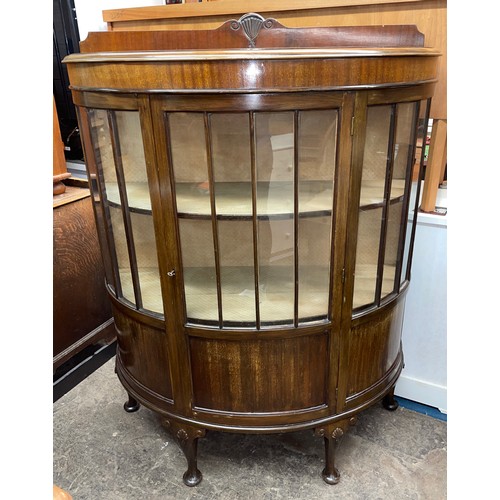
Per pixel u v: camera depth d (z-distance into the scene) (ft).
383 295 3.72
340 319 3.39
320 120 2.82
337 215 3.04
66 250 5.19
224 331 3.36
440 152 4.03
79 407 5.11
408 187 3.43
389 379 4.08
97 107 3.04
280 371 3.52
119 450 4.54
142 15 4.47
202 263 3.34
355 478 4.17
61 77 5.72
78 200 5.29
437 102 3.88
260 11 4.03
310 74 2.62
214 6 4.17
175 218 3.10
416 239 4.38
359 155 2.89
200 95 2.69
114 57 2.76
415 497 3.97
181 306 3.38
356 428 4.75
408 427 4.76
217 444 4.59
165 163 2.92
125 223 3.37
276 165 2.97
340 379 3.63
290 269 3.32
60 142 5.18
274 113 2.74
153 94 2.74
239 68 2.60
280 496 4.02
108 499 4.02
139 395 4.09
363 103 2.76
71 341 5.45
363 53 2.64
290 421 3.71
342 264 3.20
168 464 4.38
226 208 3.08
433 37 3.65
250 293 3.48
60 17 5.32
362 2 3.70
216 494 4.05
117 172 3.18
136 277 3.56
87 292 5.58
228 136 2.88
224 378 3.58
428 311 4.60
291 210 3.05
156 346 3.69
